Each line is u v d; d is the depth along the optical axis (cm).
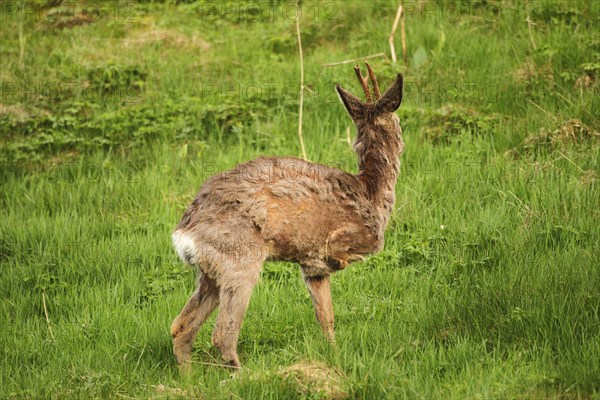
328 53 2848
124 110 2612
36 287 1880
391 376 1409
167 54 2966
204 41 3041
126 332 1675
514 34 2767
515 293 1623
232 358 1477
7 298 1869
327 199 1534
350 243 1563
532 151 2216
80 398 1437
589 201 1953
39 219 2145
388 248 1959
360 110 1656
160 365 1595
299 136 2316
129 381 1505
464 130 2322
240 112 2552
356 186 1577
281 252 1525
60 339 1662
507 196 2045
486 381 1376
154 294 1847
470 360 1464
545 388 1346
